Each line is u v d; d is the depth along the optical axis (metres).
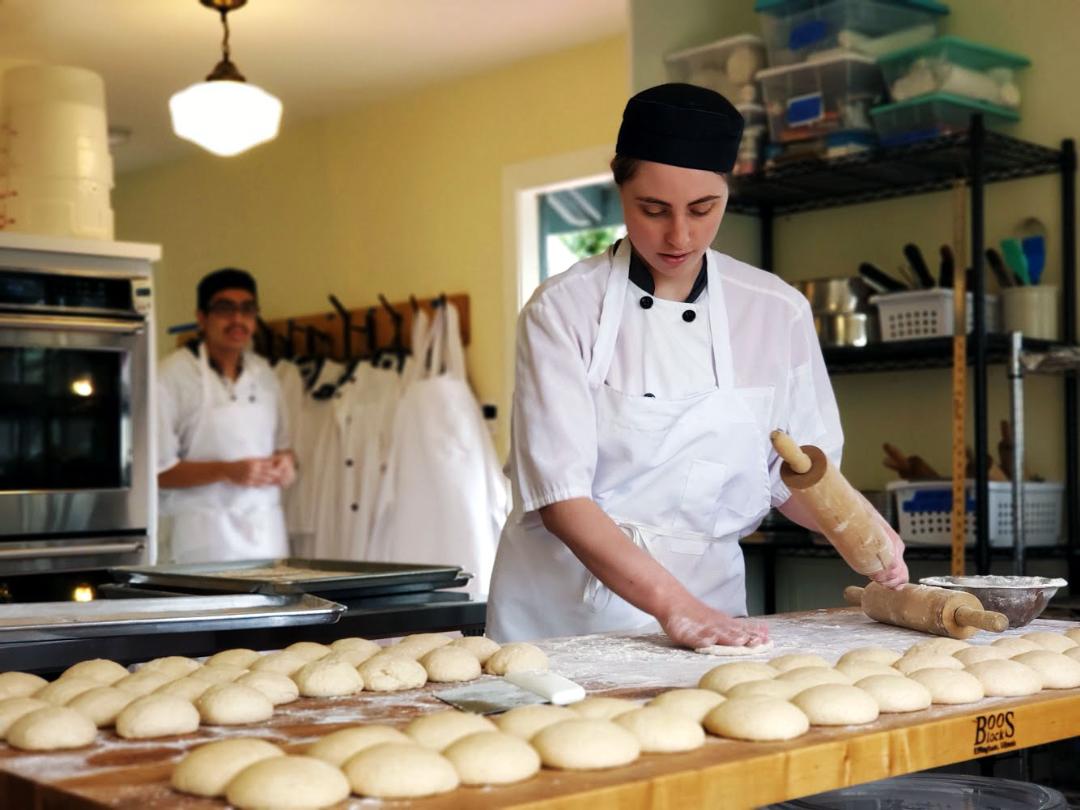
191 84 4.82
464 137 4.86
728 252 3.54
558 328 1.83
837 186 3.30
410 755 0.94
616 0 4.00
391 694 1.35
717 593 1.98
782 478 1.69
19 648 1.61
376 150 5.21
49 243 3.57
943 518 2.98
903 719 1.18
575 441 1.77
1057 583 1.85
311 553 5.11
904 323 3.04
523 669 1.43
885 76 3.07
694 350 1.89
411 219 5.07
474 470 4.63
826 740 1.09
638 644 1.65
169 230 6.14
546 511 1.76
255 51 4.47
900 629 1.79
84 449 3.63
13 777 1.00
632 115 1.67
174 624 1.69
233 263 5.83
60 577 3.50
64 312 3.57
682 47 3.54
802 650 1.60
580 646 1.63
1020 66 3.10
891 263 3.35
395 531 4.73
